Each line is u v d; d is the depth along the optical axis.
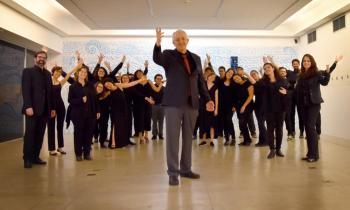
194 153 6.38
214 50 11.36
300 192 3.68
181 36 4.04
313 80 5.41
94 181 4.25
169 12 7.96
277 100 5.77
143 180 4.29
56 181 4.28
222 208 3.17
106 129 7.50
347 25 8.40
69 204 3.33
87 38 11.21
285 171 4.73
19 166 5.29
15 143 8.37
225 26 9.48
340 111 8.73
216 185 4.00
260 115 7.30
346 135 8.50
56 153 6.34
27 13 8.31
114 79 7.62
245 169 4.89
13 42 9.07
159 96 8.91
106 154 6.40
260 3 7.22
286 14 8.11
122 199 3.48
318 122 8.20
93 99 5.91
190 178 4.36
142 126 8.16
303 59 5.56
